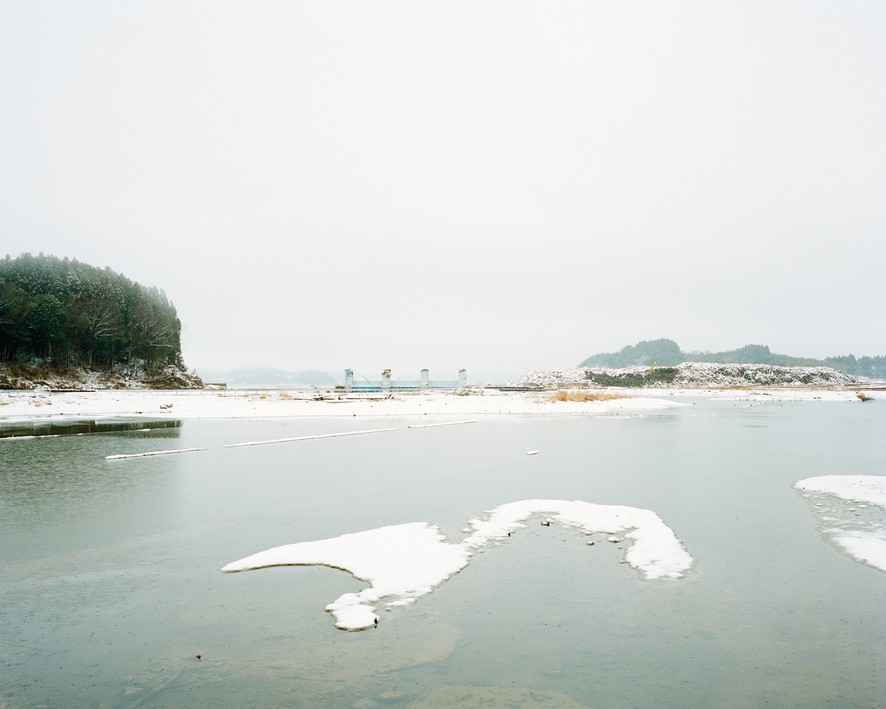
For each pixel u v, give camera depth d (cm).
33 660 553
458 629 622
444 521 1066
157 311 11119
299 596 713
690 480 1482
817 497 1278
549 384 14888
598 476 1550
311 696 487
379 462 1795
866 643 588
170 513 1124
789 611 668
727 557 861
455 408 4706
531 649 577
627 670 534
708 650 573
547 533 989
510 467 1695
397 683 510
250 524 1044
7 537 959
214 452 2014
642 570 806
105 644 587
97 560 845
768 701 478
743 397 8412
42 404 4569
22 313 7969
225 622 638
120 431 2773
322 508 1167
